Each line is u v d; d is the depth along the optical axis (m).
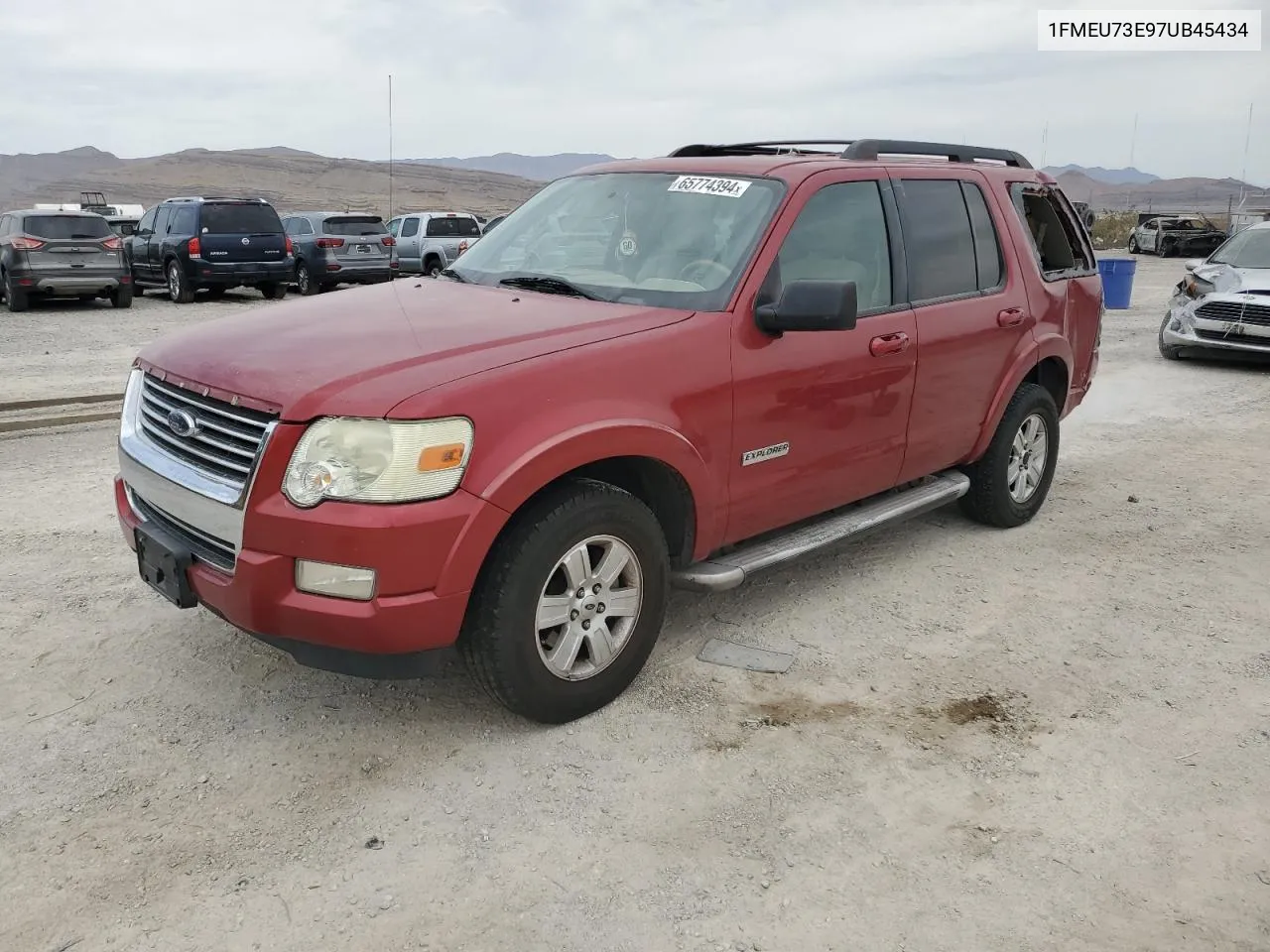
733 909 2.69
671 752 3.43
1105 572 5.18
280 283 19.98
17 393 9.25
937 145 5.15
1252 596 4.89
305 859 2.86
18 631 4.21
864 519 4.62
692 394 3.66
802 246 4.14
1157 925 2.66
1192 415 9.20
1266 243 11.93
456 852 2.91
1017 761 3.42
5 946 2.51
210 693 3.76
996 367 5.23
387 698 3.75
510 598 3.26
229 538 3.14
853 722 3.65
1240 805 3.19
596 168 4.96
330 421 2.99
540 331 3.52
